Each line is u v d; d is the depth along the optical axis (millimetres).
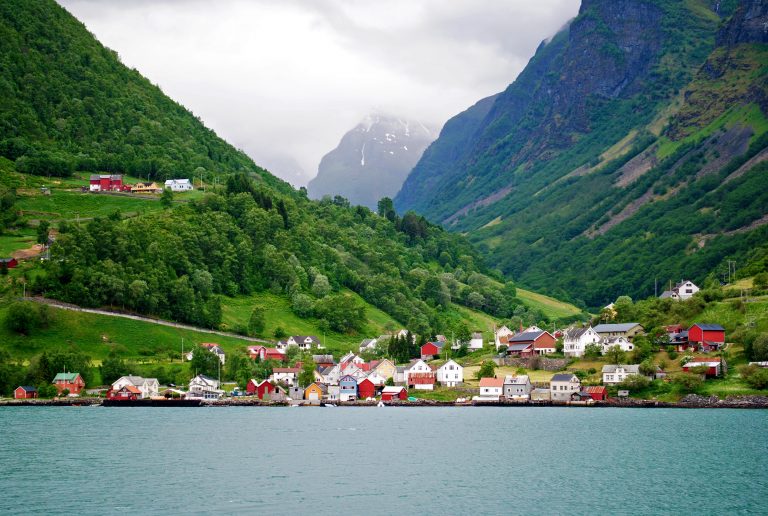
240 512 122000
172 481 142750
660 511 125125
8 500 127500
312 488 138500
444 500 131000
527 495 135000
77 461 161625
